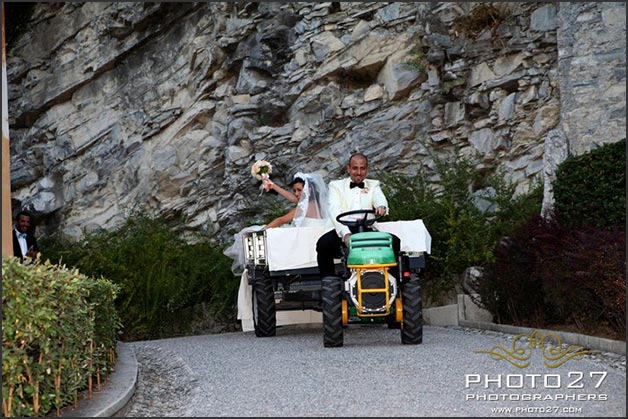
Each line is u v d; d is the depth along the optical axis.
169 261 15.41
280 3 19.16
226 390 6.79
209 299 15.45
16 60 22.59
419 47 17.27
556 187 11.31
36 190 21.88
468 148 16.03
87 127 21.50
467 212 13.62
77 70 21.72
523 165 15.16
